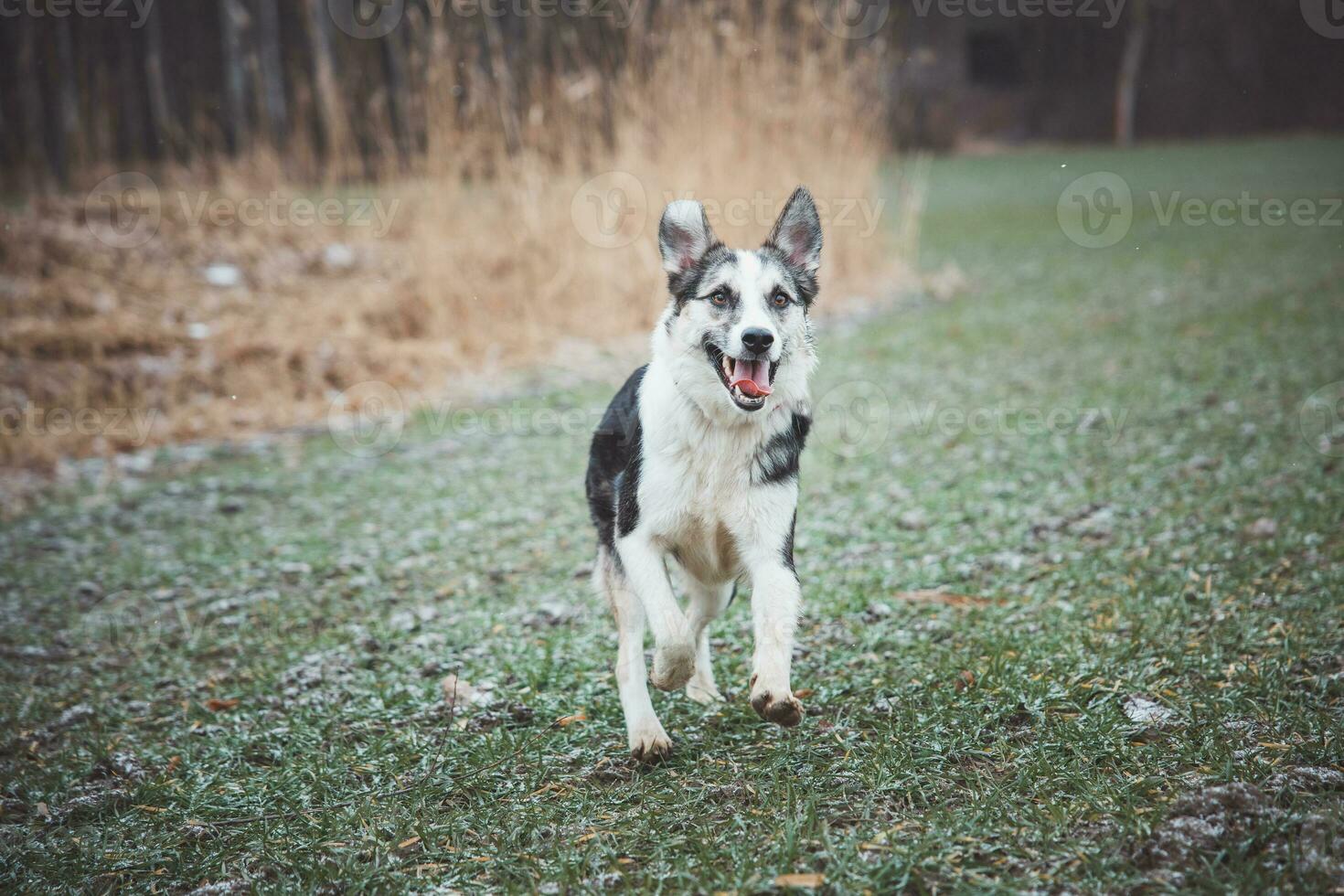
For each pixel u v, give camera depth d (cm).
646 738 362
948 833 293
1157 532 562
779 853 289
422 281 1155
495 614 529
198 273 1196
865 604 497
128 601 590
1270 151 2620
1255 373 848
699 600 401
